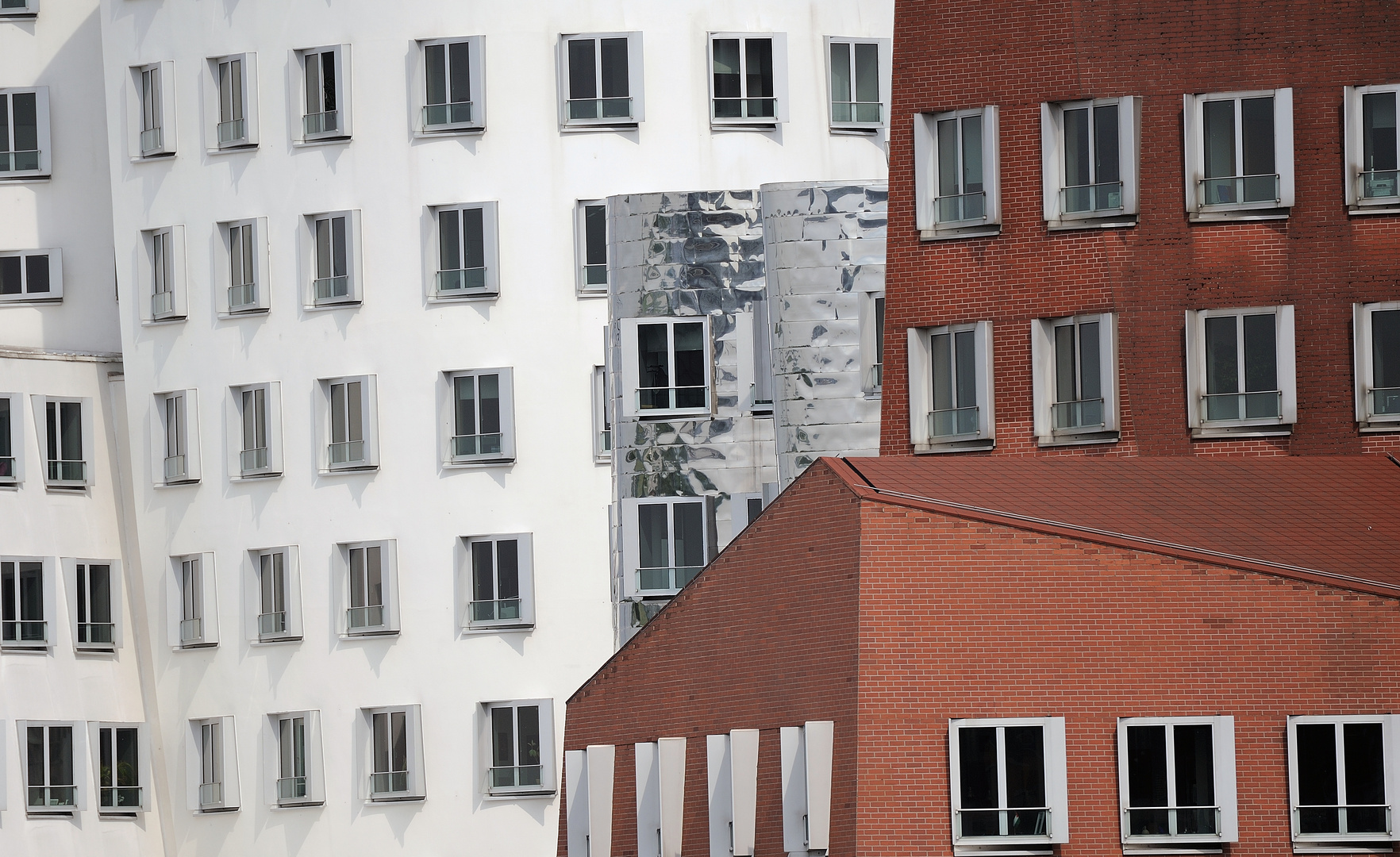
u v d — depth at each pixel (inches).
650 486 6407.5
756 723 4953.3
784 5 7800.2
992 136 5698.8
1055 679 4576.8
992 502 4857.3
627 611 6402.6
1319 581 4569.4
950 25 5782.5
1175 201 5634.8
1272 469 5236.2
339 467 7696.9
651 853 5118.1
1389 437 5526.6
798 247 6210.6
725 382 6407.5
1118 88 5669.3
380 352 7696.9
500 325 7647.6
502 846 7504.9
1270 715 4549.7
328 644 7687.0
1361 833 4510.3
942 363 5738.2
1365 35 5615.2
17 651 7839.6
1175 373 5590.6
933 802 4549.7
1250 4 5649.6
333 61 7775.6
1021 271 5684.1
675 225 6427.2
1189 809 4532.5
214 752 7844.5
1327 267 5580.7
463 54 7716.5
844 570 4729.3
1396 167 5580.7
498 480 7608.3
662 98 7716.5
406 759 7588.6
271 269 7810.0
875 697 4584.2
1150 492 5034.5
